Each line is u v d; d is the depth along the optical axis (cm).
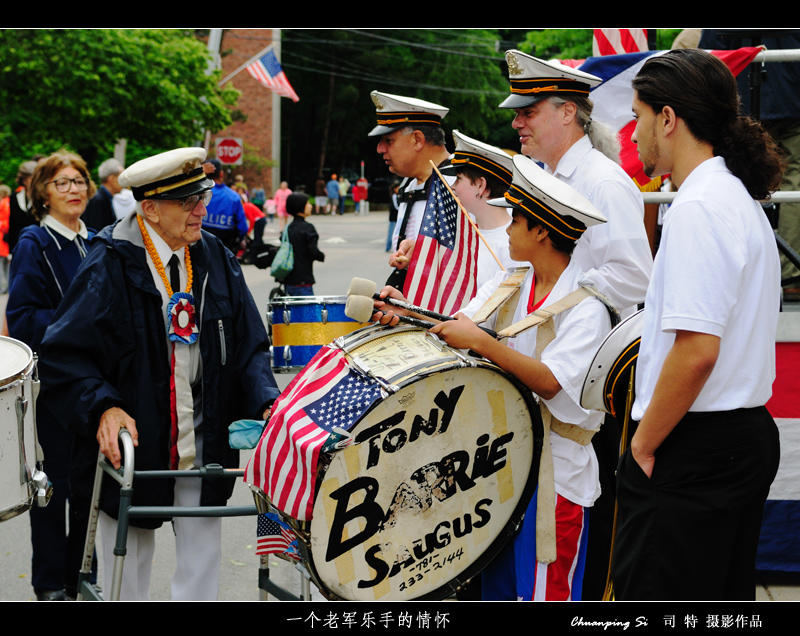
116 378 331
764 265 240
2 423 264
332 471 243
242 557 486
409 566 261
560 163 364
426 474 259
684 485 241
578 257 354
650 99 253
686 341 231
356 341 263
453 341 263
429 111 450
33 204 437
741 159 242
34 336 420
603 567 350
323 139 5234
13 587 446
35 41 2264
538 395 276
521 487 279
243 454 645
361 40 5228
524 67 364
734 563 252
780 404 437
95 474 329
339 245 2442
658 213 515
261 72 2630
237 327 353
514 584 293
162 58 2388
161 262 334
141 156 2836
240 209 1177
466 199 391
